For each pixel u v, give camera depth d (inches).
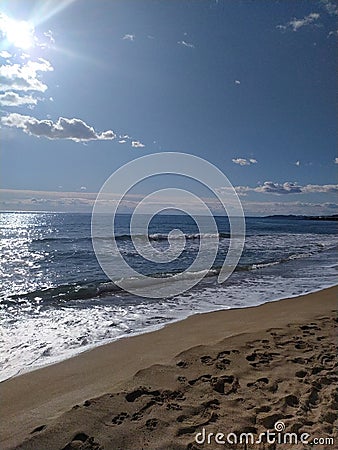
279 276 408.5
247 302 285.3
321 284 361.7
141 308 266.7
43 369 155.3
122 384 129.4
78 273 432.1
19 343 190.2
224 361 150.6
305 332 192.5
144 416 108.8
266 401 119.0
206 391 124.7
